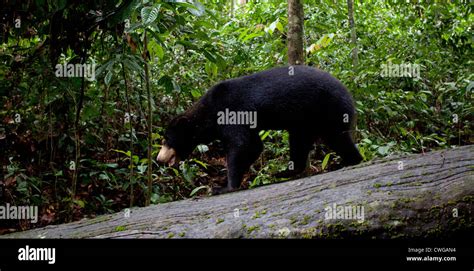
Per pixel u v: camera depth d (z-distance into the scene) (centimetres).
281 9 718
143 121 631
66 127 519
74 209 515
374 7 974
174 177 596
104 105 533
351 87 618
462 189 267
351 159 457
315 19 777
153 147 592
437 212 263
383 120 629
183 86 572
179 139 486
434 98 723
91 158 582
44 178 535
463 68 756
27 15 445
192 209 323
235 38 739
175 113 673
